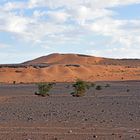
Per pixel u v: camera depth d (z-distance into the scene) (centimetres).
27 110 3322
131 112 3011
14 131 1947
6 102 4481
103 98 5047
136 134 1823
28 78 16912
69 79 16950
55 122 2359
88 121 2408
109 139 1689
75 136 1769
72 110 3272
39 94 5875
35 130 1978
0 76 16988
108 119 2522
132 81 13588
